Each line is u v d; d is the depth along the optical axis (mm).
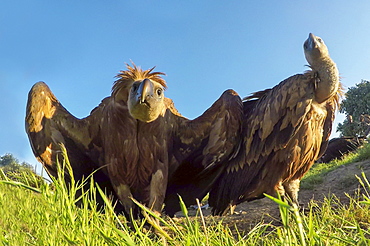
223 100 1613
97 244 641
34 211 756
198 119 1634
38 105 1525
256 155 1571
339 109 1604
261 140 1554
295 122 1470
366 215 1174
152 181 1499
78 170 1632
